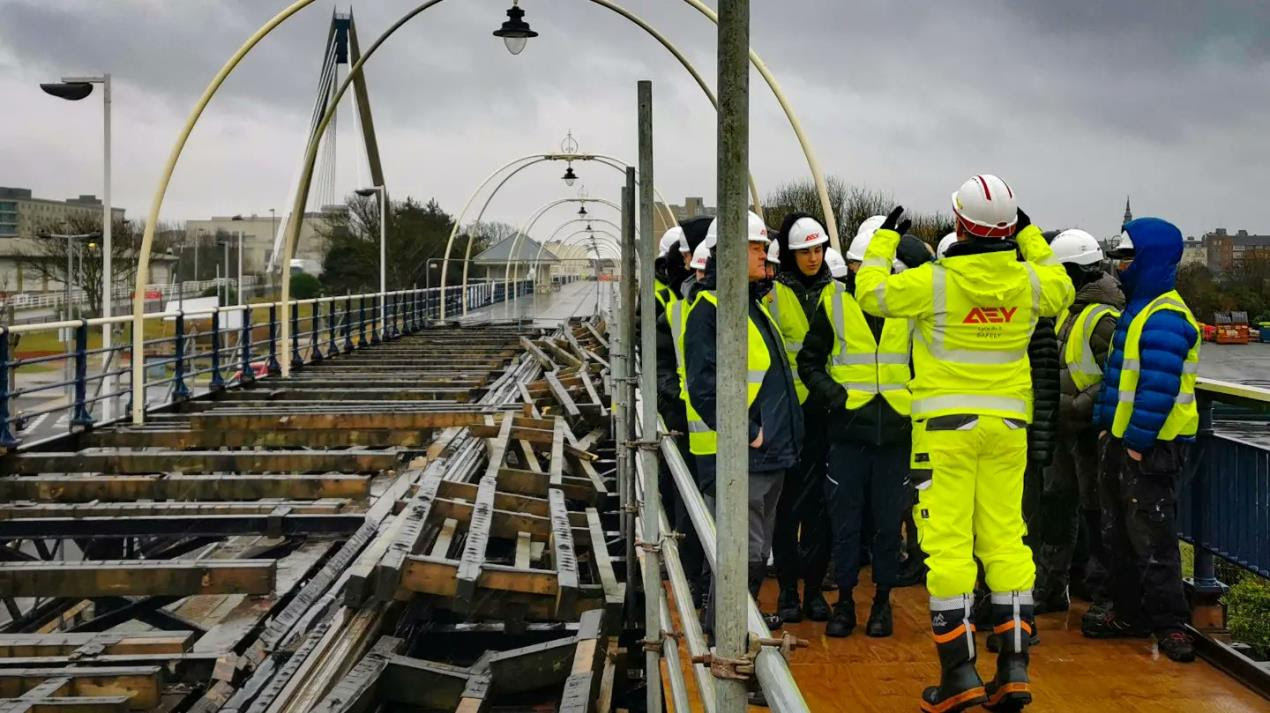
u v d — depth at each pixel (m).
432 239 69.88
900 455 5.82
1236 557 5.80
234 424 14.02
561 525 8.34
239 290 53.22
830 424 5.89
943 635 4.50
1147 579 5.45
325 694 5.69
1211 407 6.12
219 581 7.53
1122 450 5.52
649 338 4.89
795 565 6.39
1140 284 5.36
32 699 5.68
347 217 68.25
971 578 4.49
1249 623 15.70
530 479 10.12
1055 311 4.54
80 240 62.47
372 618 6.67
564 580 6.97
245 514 9.69
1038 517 6.20
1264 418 6.79
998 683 4.54
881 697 4.97
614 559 8.86
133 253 66.56
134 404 15.36
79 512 9.79
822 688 5.11
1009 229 4.44
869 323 5.77
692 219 6.78
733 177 2.10
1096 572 5.93
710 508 5.68
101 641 6.59
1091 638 5.81
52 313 65.50
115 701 5.66
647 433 4.81
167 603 8.94
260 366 23.95
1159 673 5.22
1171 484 5.40
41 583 7.49
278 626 6.82
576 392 17.27
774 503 5.70
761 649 2.18
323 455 11.97
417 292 39.50
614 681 6.69
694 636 2.99
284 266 22.30
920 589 7.08
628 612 7.38
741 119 2.08
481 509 8.48
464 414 13.69
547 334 35.22
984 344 4.46
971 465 4.49
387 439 13.45
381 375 22.75
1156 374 5.16
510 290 77.50
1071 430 6.05
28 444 12.75
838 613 5.96
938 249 6.33
